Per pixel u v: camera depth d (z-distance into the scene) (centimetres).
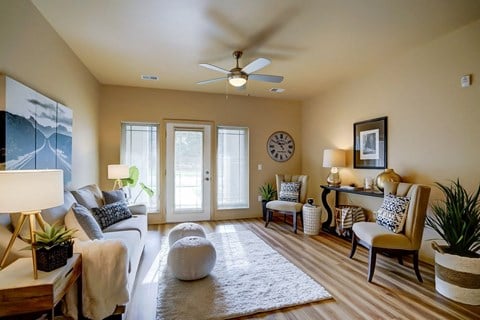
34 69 229
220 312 204
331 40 295
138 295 231
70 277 160
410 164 328
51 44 262
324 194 450
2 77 181
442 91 289
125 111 473
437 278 239
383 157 368
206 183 524
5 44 188
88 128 390
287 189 490
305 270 284
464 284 218
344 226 397
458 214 233
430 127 303
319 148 526
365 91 404
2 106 181
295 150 584
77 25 260
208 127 523
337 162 432
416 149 321
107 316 181
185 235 304
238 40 293
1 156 180
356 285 250
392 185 308
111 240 192
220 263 301
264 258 318
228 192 543
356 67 381
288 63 364
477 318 198
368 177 395
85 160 378
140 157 490
